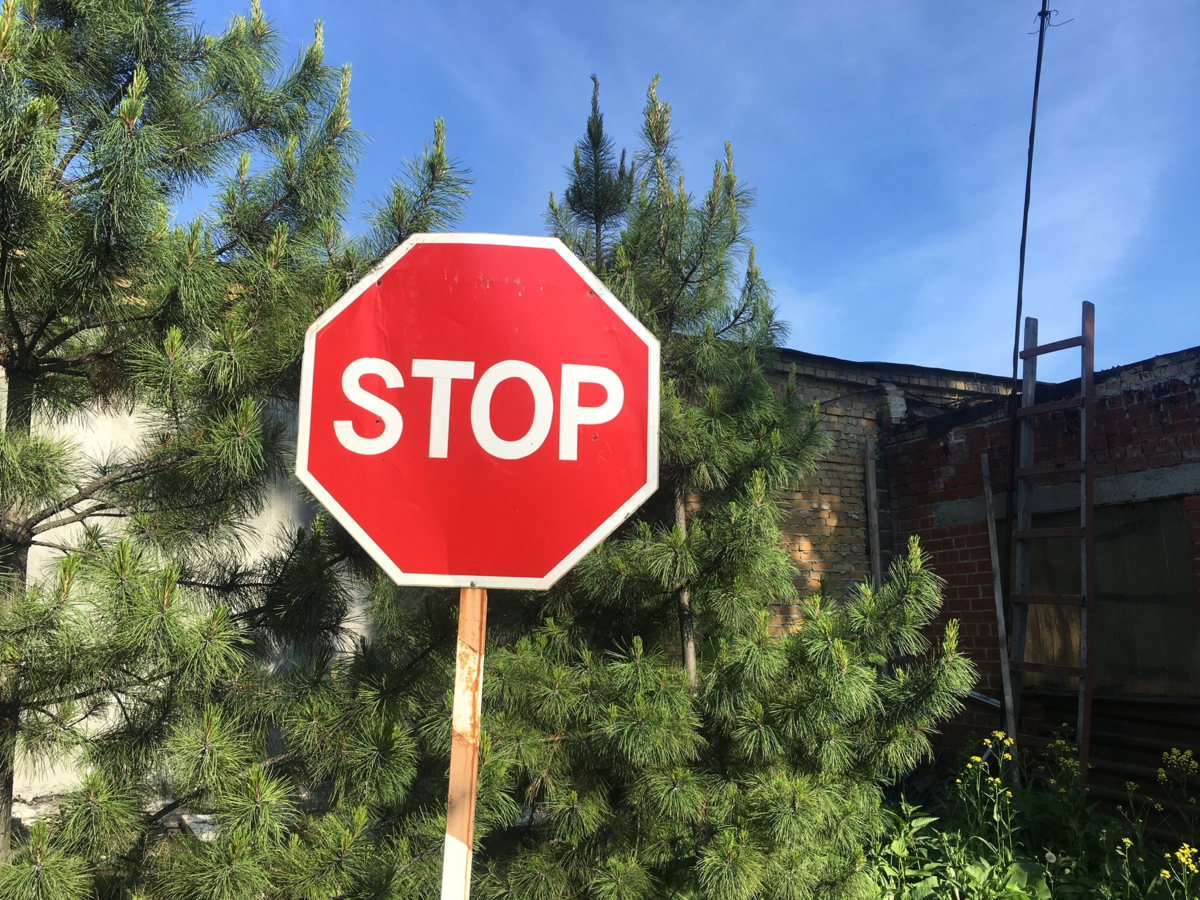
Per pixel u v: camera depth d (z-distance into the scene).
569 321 1.61
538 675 3.31
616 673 3.29
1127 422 5.23
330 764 2.94
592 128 4.32
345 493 1.53
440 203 3.02
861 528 6.84
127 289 2.76
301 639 3.24
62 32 2.91
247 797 2.55
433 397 1.57
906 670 3.31
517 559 1.53
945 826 4.48
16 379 3.00
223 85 3.32
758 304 4.00
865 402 7.14
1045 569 5.70
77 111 2.86
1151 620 5.04
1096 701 5.19
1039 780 5.12
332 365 1.57
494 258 1.62
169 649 2.42
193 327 2.77
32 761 2.70
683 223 3.90
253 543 4.32
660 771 3.18
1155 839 4.48
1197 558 4.75
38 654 2.43
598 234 4.32
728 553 3.47
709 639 3.82
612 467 1.57
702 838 3.18
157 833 2.95
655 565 3.41
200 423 2.81
